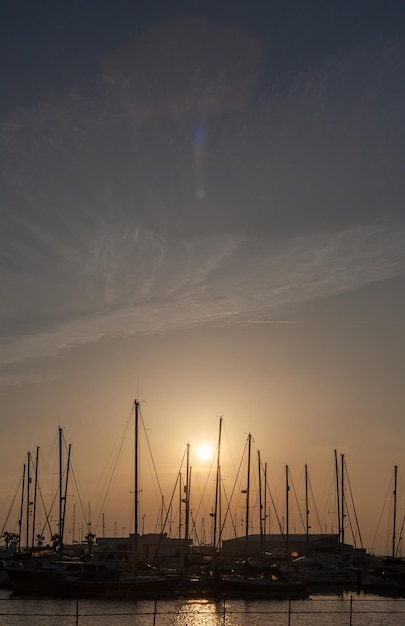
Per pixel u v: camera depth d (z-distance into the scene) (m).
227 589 101.38
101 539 149.88
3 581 106.00
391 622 79.25
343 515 152.12
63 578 92.12
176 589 99.25
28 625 73.06
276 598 102.19
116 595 92.75
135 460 104.94
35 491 138.88
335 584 127.88
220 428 127.00
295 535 174.75
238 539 175.00
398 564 130.00
